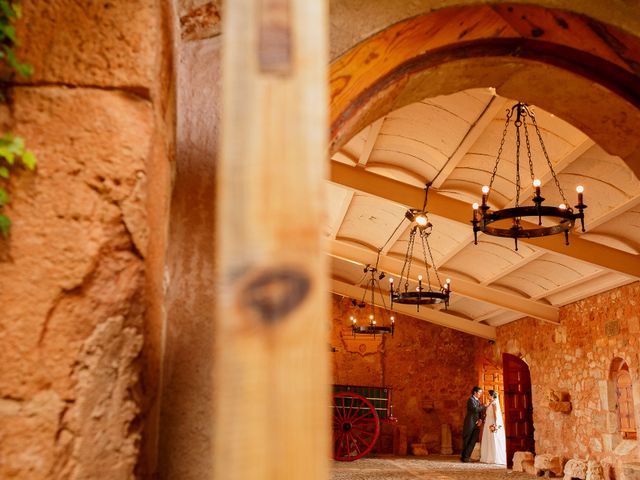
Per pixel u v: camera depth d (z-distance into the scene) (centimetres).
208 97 173
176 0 170
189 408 151
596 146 482
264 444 49
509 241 733
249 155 53
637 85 237
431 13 198
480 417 1265
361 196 749
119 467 113
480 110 481
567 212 433
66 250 116
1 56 120
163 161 143
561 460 924
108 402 115
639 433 719
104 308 117
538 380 1045
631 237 629
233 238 52
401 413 1449
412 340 1488
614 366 794
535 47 228
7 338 111
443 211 655
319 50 55
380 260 939
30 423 109
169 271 159
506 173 586
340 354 1467
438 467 1123
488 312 1185
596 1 209
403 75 214
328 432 50
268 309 50
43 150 120
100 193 120
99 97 125
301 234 52
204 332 157
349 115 203
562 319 951
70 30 127
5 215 115
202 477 148
